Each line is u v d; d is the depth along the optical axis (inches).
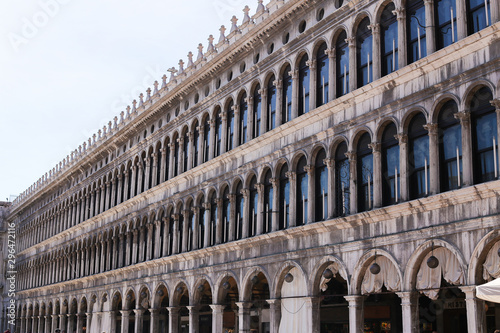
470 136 963.3
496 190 898.7
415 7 1107.9
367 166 1168.2
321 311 1585.9
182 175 1788.9
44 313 3034.0
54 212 3073.3
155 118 2064.5
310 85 1333.7
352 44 1227.2
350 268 1155.3
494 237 896.9
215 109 1710.1
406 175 1062.4
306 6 1365.7
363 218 1126.4
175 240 1820.9
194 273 1678.2
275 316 1346.0
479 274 924.6
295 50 1391.5
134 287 2030.0
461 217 954.1
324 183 1268.5
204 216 1686.8
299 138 1339.8
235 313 1911.9
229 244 1519.4
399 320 1385.3
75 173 2775.6
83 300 2522.1
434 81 1026.7
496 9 935.0
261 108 1496.1
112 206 2325.3
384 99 1122.7
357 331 1128.2
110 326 2186.3
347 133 1202.0
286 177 1382.9
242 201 1545.3
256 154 1485.0
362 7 1206.3
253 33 1533.0
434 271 1008.2
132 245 2118.6
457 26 1003.9
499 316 1200.8
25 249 3484.3
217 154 1696.6
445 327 1286.9
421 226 1020.5
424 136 1055.0
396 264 1053.8
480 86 952.9
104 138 2469.2
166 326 2266.2
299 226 1279.5
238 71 1631.4
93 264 2458.2
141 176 2122.3
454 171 993.5
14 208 3737.7
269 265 1385.3
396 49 1134.4
